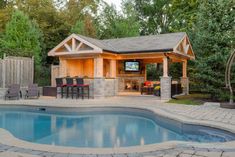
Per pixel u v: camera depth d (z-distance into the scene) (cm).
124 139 762
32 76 1836
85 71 2070
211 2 1522
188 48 1984
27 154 492
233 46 1463
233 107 1171
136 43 1850
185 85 2017
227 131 732
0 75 1620
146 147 544
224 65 1435
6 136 646
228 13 1488
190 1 2617
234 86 1438
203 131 811
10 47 1866
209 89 1495
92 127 955
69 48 1750
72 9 2847
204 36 1497
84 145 692
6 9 2605
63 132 868
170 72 2277
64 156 481
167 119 966
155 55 1683
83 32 2580
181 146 550
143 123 1039
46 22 2517
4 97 1585
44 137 789
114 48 1791
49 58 2470
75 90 1714
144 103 1380
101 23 3422
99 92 1666
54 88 1825
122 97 1742
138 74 2130
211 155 480
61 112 1259
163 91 1592
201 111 1076
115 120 1109
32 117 1178
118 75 2150
